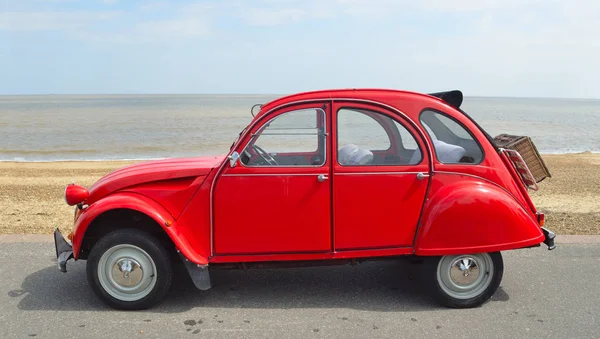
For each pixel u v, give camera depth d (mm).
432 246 4234
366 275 5293
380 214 4289
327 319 4230
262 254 4309
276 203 4234
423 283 4449
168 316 4273
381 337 3895
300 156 4312
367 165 4258
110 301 4348
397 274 5324
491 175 4352
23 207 9195
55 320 4180
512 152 4453
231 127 39531
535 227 4336
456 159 4348
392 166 4258
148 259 4281
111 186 4422
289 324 4129
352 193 4246
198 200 4262
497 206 4219
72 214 8500
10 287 4891
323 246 4309
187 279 5152
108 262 4309
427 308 4461
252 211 4246
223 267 4402
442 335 3926
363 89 4348
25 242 6367
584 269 5414
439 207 4227
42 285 4953
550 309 4422
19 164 18422
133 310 4371
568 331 3996
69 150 24297
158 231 4598
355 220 4281
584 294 4754
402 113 4289
